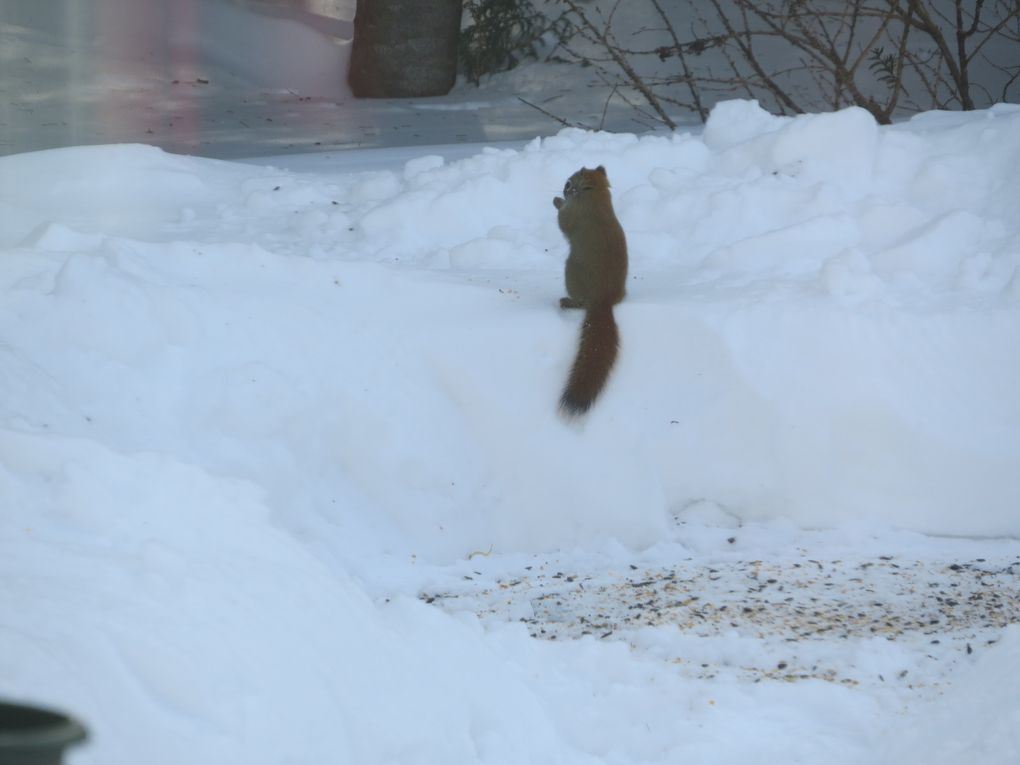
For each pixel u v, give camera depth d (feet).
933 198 65.82
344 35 160.15
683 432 52.80
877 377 51.93
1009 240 60.54
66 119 128.06
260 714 24.85
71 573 26.48
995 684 34.68
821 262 59.93
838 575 46.47
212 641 25.68
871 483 51.62
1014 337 53.16
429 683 30.78
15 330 47.93
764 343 52.90
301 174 79.30
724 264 60.64
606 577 47.01
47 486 29.84
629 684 36.11
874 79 141.79
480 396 54.13
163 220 69.15
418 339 54.75
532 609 43.62
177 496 30.99
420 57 147.13
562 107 142.10
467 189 67.77
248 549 30.71
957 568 47.14
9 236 64.39
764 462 52.44
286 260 56.44
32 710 10.65
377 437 51.88
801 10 149.89
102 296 49.60
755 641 39.70
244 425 49.34
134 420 46.98
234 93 144.36
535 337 54.44
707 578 46.37
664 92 144.46
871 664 37.93
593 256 53.83
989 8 150.71
